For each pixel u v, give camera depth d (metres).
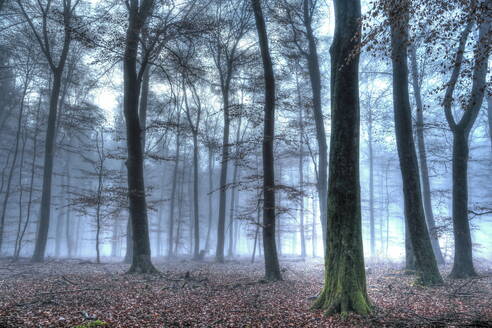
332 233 9.24
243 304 9.82
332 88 9.77
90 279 12.95
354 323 7.80
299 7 20.67
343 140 9.31
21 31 23.52
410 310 9.04
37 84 26.64
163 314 8.41
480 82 14.38
